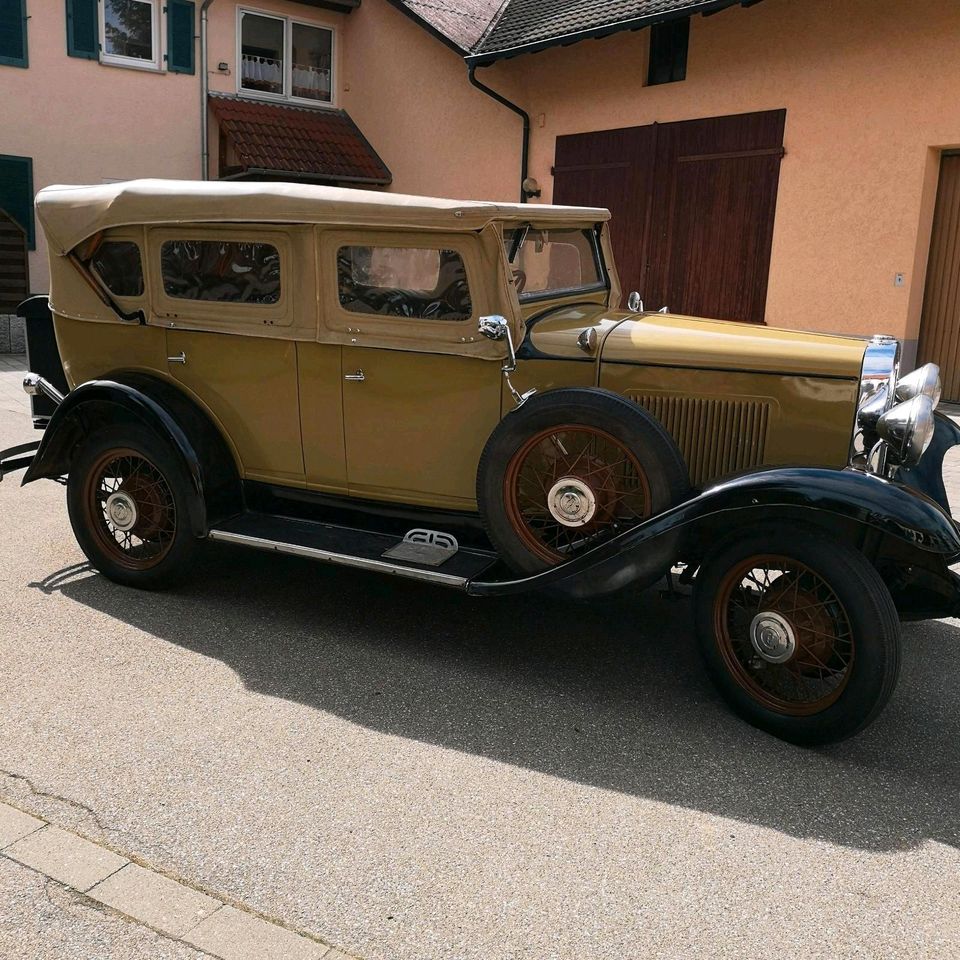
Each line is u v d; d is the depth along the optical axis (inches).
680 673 157.2
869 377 144.7
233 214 165.8
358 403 167.6
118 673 149.8
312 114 666.8
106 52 605.3
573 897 100.4
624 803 118.4
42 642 160.2
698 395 152.6
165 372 183.6
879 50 391.2
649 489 140.0
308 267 164.9
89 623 169.2
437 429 163.6
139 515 181.0
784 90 426.3
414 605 183.5
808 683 145.9
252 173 596.1
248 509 185.9
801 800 120.5
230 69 646.5
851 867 107.1
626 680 153.9
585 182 521.0
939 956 93.5
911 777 127.1
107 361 190.1
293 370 171.2
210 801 115.6
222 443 180.9
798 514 131.0
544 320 166.2
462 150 588.4
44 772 120.7
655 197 488.7
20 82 578.2
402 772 123.9
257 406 176.4
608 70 498.0
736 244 457.1
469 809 115.9
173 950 90.7
